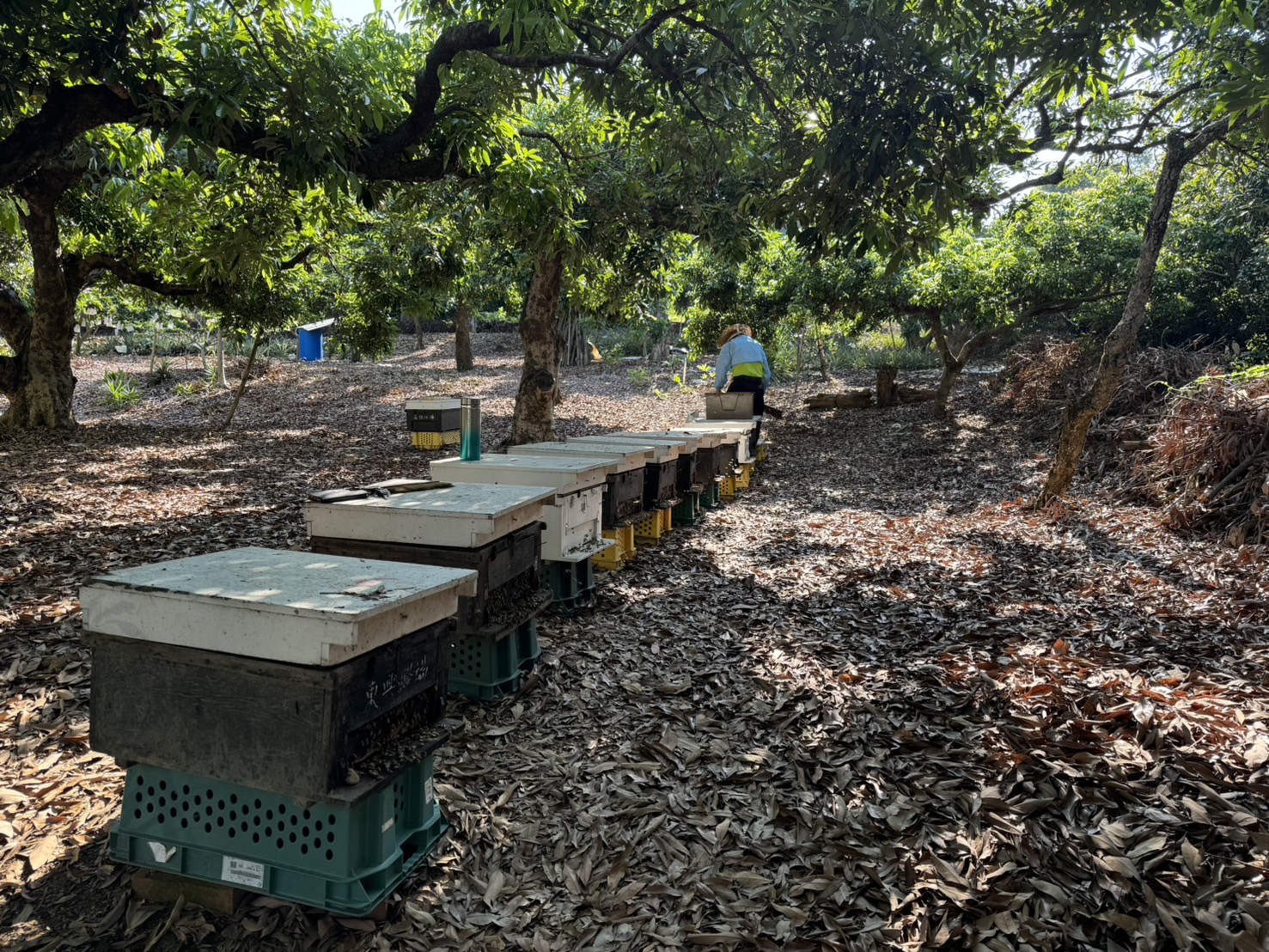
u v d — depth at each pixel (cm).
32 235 1231
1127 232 1276
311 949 225
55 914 234
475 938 231
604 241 965
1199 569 571
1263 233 1270
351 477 999
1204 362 1013
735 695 390
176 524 707
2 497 785
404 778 249
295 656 200
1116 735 325
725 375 1059
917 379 1855
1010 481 968
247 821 224
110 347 2975
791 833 278
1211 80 612
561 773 317
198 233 880
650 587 573
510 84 538
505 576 351
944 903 239
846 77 420
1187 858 248
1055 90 466
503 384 2117
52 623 450
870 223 453
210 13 475
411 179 613
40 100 544
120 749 225
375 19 594
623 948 228
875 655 439
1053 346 1284
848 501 935
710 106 525
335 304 1692
